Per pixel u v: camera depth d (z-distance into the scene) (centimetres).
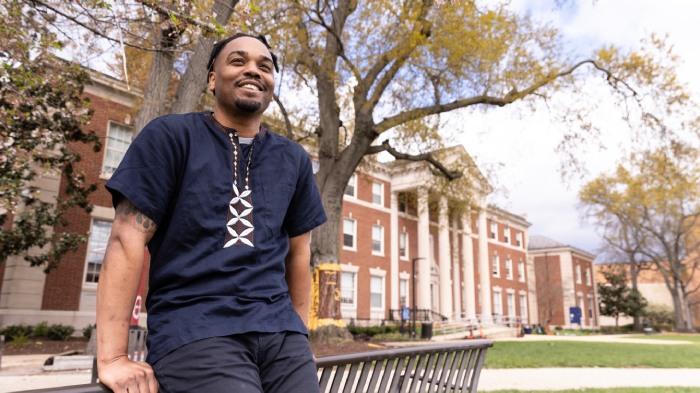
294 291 204
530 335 3809
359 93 1548
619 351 1680
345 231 3017
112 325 143
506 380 945
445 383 396
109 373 134
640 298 5359
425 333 2405
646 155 1845
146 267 1027
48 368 921
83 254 1730
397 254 3309
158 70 1016
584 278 5528
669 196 3431
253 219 169
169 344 143
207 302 151
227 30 562
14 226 1362
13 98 841
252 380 142
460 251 3988
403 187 3322
